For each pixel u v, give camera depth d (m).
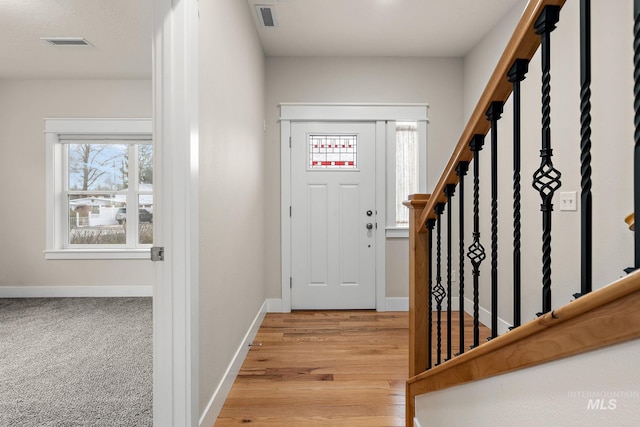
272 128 3.69
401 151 3.78
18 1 2.66
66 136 4.34
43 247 4.31
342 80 3.70
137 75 4.17
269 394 2.01
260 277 3.34
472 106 3.51
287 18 2.96
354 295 3.74
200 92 1.54
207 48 1.65
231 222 2.15
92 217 4.46
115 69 3.99
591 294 0.55
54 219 4.30
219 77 1.87
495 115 1.00
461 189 1.23
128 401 1.91
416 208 1.54
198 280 1.46
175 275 1.36
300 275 3.73
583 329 0.58
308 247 3.73
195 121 1.42
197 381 1.44
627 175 1.67
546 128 0.77
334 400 1.95
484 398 0.96
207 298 1.64
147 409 1.83
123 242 4.49
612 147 1.75
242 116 2.48
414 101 3.70
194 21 1.42
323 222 3.73
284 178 3.68
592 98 1.86
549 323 0.65
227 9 2.04
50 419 1.74
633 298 0.49
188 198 1.36
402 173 3.78
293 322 3.33
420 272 1.56
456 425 1.15
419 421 1.51
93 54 3.59
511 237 2.72
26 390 2.03
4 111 4.25
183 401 1.36
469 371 1.02
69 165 4.43
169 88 1.36
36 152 4.28
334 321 3.36
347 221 3.73
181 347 1.36
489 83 0.97
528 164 2.46
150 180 4.50
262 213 3.48
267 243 3.69
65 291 4.31
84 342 2.81
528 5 0.81
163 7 1.36
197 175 1.44
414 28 3.14
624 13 1.68
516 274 0.89
